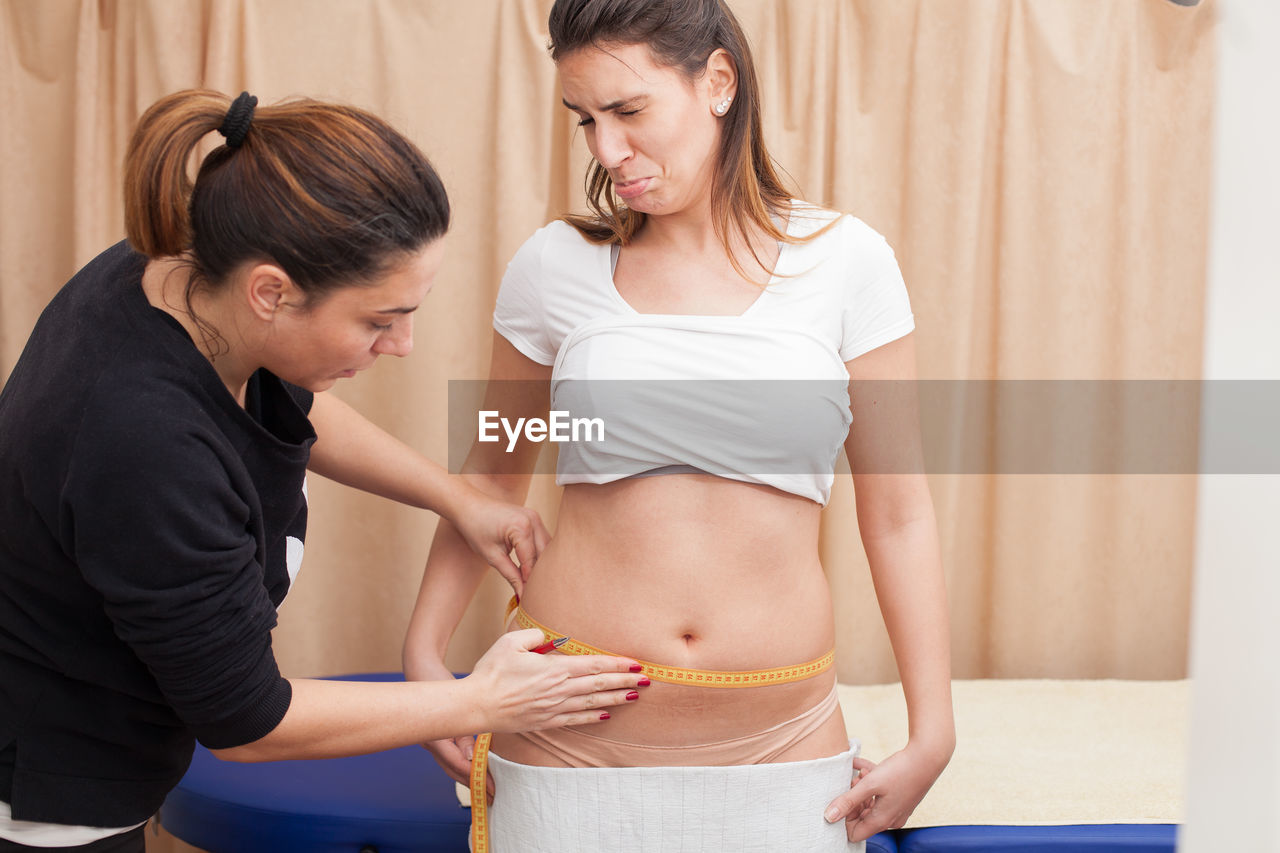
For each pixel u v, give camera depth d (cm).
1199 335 249
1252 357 72
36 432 108
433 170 109
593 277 137
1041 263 246
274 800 182
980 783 193
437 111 241
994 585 258
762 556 131
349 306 108
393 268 106
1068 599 257
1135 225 243
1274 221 70
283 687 120
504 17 236
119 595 107
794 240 133
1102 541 257
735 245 135
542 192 241
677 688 130
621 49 121
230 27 232
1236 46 71
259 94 236
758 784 130
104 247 242
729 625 130
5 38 239
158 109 105
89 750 123
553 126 243
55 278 248
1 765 122
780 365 127
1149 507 255
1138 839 173
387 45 238
